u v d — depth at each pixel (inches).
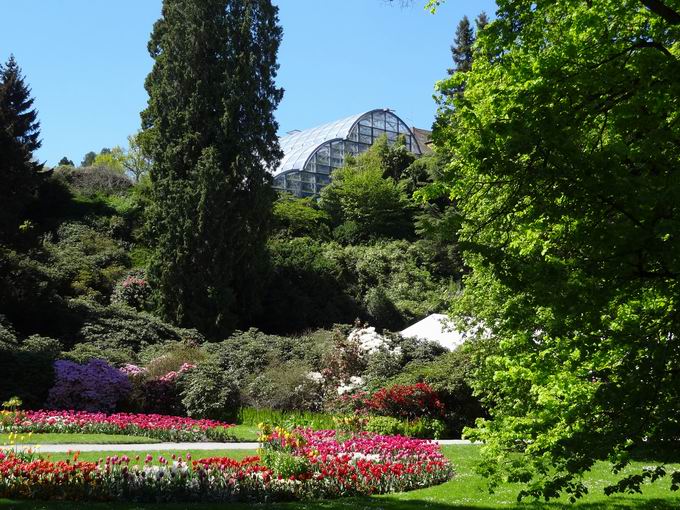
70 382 661.3
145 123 1152.2
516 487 347.9
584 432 189.3
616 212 187.3
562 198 193.6
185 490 300.2
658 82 204.7
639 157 193.2
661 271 183.5
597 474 388.2
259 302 1102.4
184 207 1018.1
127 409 684.1
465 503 307.9
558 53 236.7
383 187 1734.7
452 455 472.4
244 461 332.2
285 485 321.7
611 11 242.7
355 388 708.0
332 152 2014.0
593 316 182.2
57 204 1366.9
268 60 1143.0
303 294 1215.6
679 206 169.2
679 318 185.6
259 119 1115.9
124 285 1061.8
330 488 330.0
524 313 230.7
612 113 215.6
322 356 789.9
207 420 595.8
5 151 1024.9
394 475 356.8
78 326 876.0
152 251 1123.3
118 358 756.0
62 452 414.0
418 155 2212.1
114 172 1585.9
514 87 241.3
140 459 396.8
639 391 177.5
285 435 384.8
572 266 186.1
